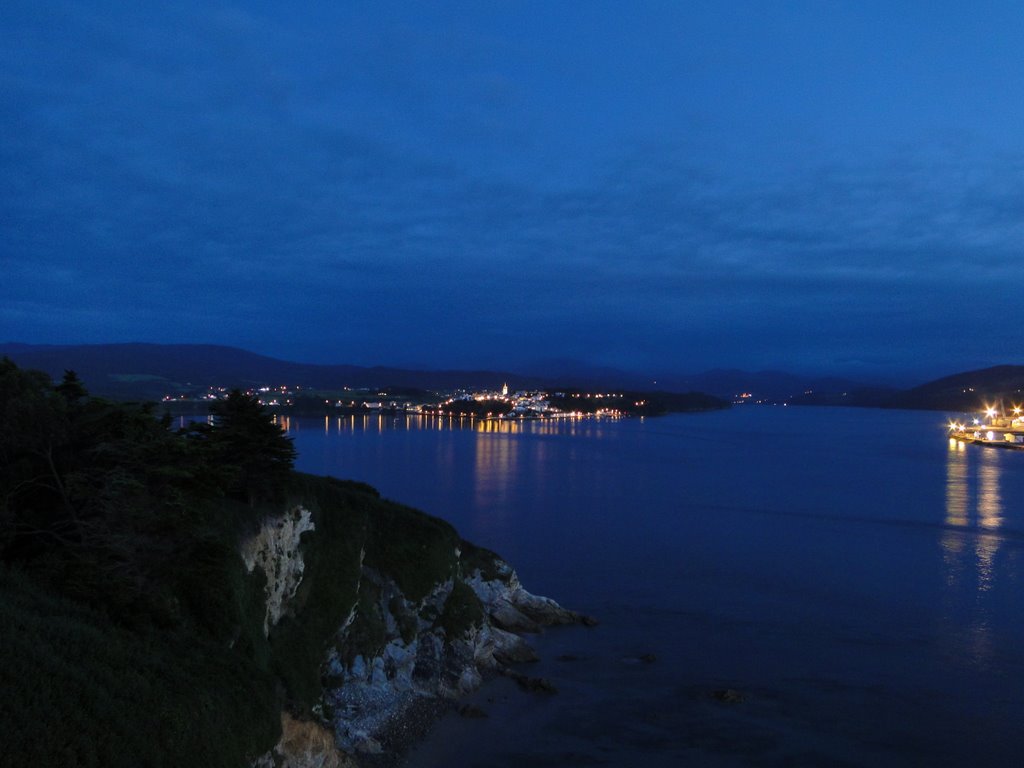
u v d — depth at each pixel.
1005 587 57.44
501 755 32.12
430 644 39.44
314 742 26.44
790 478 133.25
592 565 64.62
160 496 26.88
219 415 37.97
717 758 31.75
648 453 186.38
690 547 72.19
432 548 43.31
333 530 39.75
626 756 31.94
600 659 42.94
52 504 26.73
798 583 58.72
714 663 42.06
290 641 32.72
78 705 17.80
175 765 18.36
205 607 26.56
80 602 22.95
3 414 26.09
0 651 18.22
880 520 88.25
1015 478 133.50
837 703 36.81
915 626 48.16
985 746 32.59
